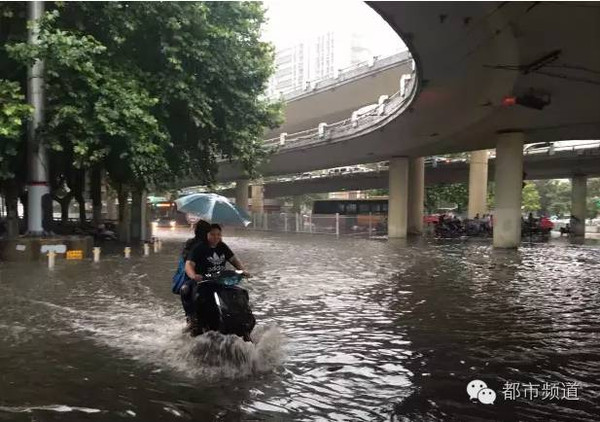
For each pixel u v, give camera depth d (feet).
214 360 19.01
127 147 53.21
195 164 78.07
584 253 69.36
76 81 51.96
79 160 52.31
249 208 188.55
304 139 107.14
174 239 101.65
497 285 38.68
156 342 21.45
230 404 15.20
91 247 59.98
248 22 68.64
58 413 14.37
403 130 80.79
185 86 58.39
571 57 44.88
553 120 70.08
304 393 16.16
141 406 14.94
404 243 89.20
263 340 21.58
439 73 49.21
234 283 20.18
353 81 112.57
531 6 34.55
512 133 76.48
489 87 53.78
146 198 86.69
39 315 26.55
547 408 15.35
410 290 36.14
